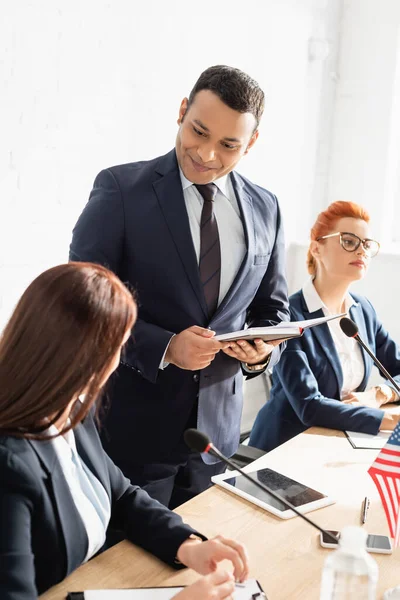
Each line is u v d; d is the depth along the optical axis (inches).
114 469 50.7
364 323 89.4
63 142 86.3
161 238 64.7
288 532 50.4
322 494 56.5
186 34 101.4
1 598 34.8
